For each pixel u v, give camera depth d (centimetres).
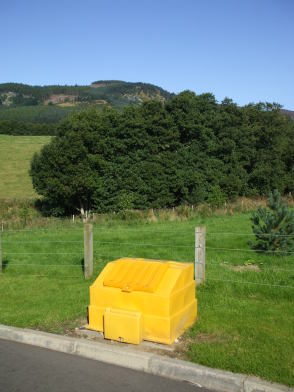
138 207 2998
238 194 3353
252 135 3478
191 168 3147
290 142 3712
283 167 3575
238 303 747
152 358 536
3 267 1093
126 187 3005
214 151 3356
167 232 1656
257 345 571
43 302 782
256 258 1100
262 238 1140
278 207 1139
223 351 552
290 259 1080
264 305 741
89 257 962
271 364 513
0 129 9119
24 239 1593
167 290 583
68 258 1193
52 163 2991
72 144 2970
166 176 3053
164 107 3231
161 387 493
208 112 3366
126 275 623
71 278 972
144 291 589
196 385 499
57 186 2981
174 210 2512
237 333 617
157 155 3097
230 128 3366
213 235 1512
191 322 652
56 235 1694
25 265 1107
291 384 471
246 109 3534
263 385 471
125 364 549
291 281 853
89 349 577
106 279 625
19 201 3450
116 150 3070
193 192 3070
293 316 682
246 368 503
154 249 1281
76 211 3253
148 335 586
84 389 488
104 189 3033
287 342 579
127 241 1442
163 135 3105
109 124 3097
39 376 520
